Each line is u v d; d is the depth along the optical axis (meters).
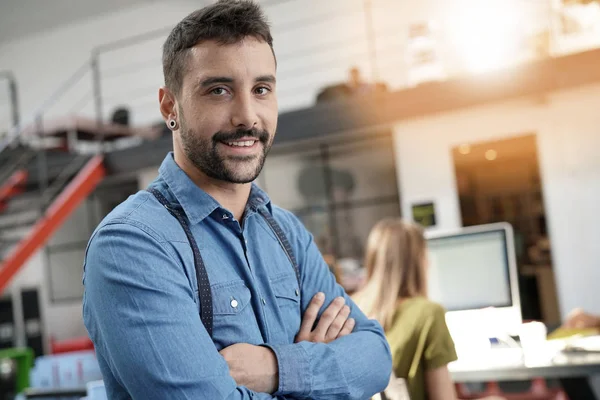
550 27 5.82
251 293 1.18
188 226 1.16
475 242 2.86
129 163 6.57
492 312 2.78
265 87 1.18
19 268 5.81
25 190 7.30
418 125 6.23
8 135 7.11
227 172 1.16
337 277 3.05
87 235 8.73
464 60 7.45
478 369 2.37
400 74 8.08
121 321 1.05
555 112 5.80
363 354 1.26
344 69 8.41
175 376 1.03
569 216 5.76
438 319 2.09
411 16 7.98
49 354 7.25
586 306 5.69
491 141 6.10
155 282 1.06
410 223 2.29
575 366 2.26
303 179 7.34
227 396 1.05
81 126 6.91
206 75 1.14
